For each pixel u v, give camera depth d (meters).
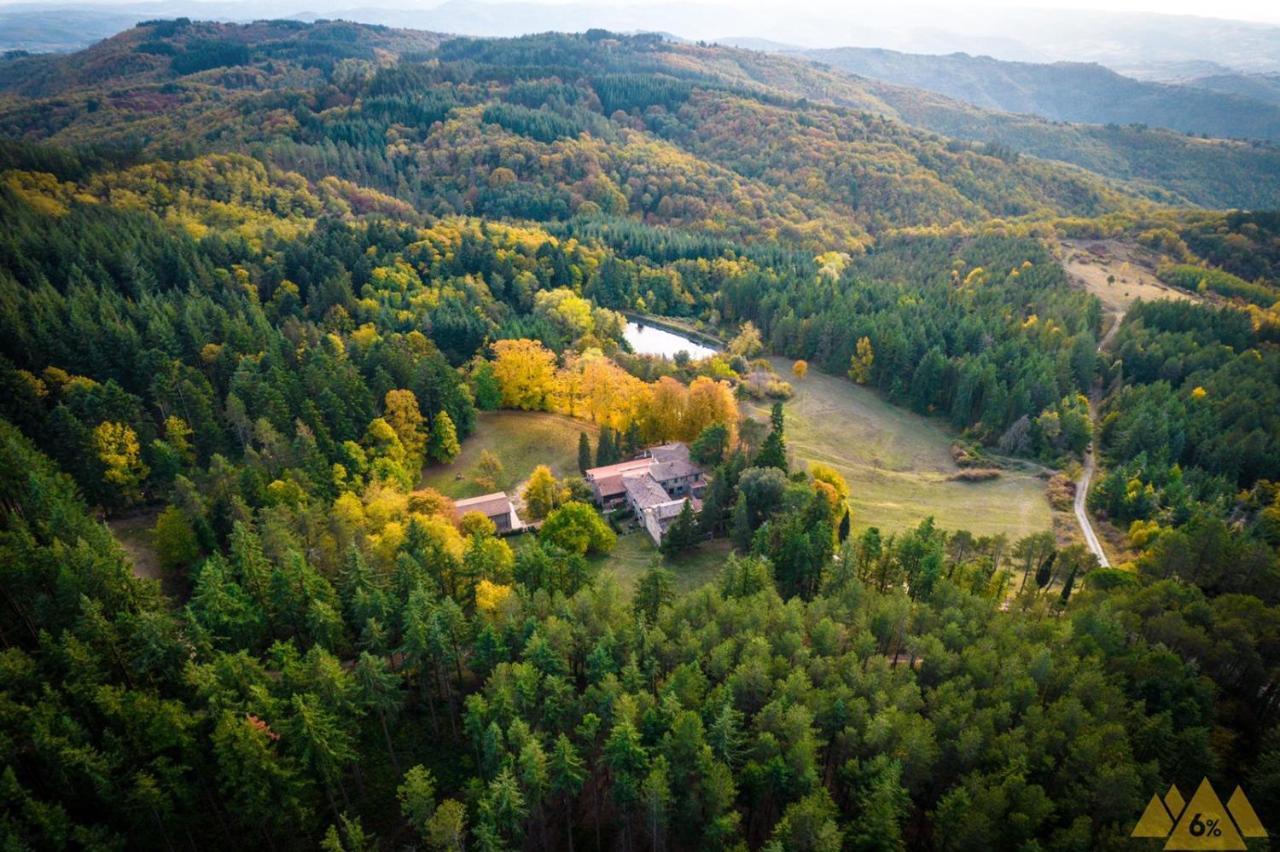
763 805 56.91
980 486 136.88
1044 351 170.38
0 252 140.12
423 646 64.50
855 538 94.25
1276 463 127.19
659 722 58.41
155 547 89.00
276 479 97.88
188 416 112.25
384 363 130.38
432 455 126.44
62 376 111.50
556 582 81.25
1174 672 61.56
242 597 70.81
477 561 79.31
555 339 167.75
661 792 51.84
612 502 116.06
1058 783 53.03
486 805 51.62
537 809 55.31
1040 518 124.06
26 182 181.38
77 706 55.12
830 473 118.31
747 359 198.38
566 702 62.44
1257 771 53.09
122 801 51.38
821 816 48.84
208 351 127.88
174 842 55.44
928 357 168.25
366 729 66.56
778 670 63.94
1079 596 77.81
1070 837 47.41
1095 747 52.06
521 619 70.50
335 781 56.59
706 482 117.12
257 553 73.88
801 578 87.44
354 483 104.81
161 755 53.31
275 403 112.00
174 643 60.91
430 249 199.25
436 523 89.06
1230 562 79.12
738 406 164.50
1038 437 147.75
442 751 65.75
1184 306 181.00
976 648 65.69
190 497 88.06
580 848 58.19
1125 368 169.00
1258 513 113.88
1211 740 57.50
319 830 58.25
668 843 57.06
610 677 62.06
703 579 96.06
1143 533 110.75
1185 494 118.19
